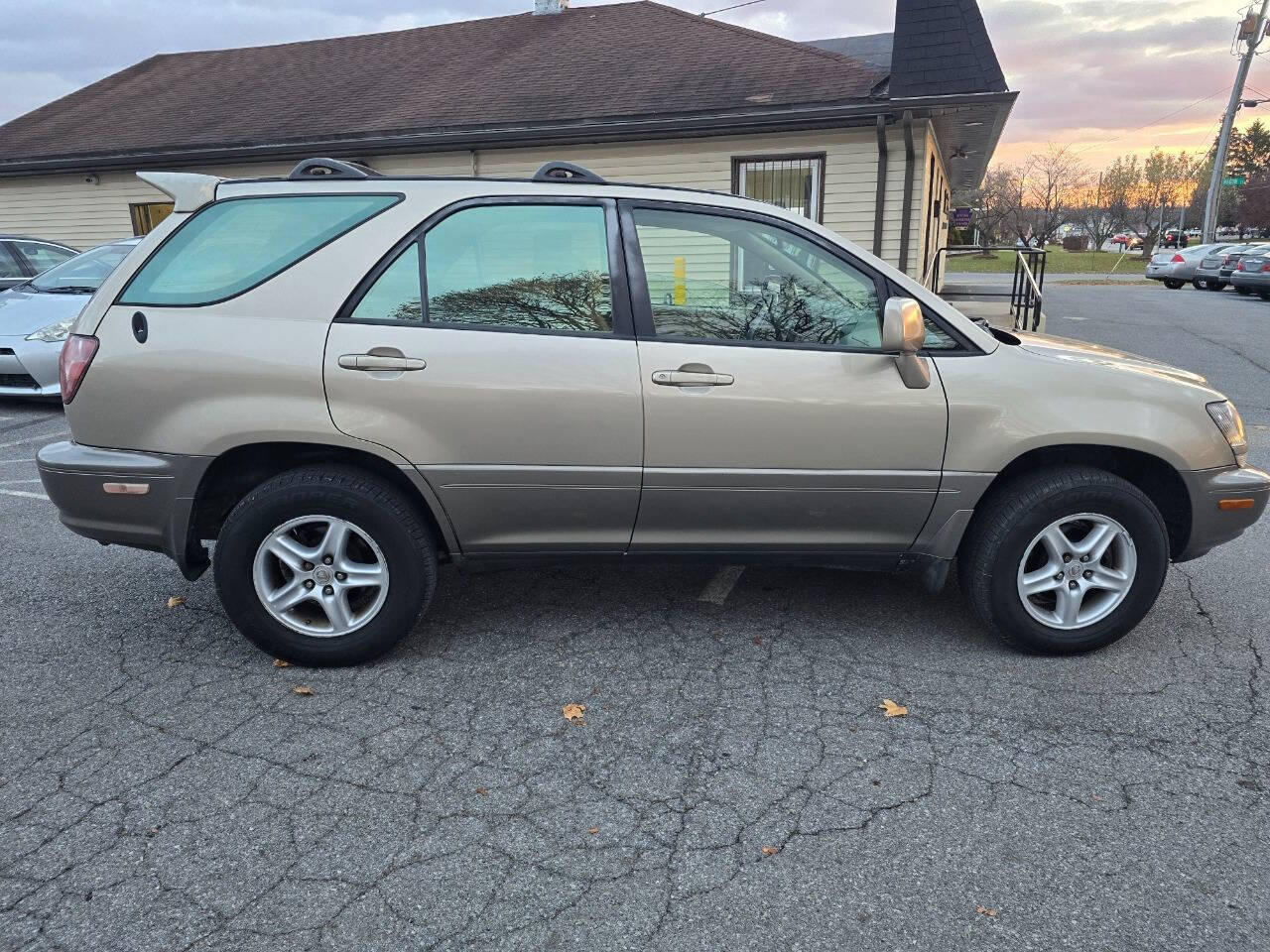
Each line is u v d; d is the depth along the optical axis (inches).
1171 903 84.7
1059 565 130.8
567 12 634.2
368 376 121.0
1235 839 93.7
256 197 126.0
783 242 127.8
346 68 634.8
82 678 127.9
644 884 87.4
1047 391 126.7
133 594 159.0
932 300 128.2
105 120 625.6
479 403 122.0
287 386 120.9
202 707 119.9
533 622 147.1
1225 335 557.9
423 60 619.5
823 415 124.5
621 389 122.9
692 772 105.7
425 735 113.3
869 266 127.4
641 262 126.3
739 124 439.2
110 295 124.9
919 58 411.5
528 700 122.0
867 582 164.6
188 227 125.6
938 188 585.3
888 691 124.3
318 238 124.1
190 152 528.7
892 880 88.0
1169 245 2076.8
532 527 129.5
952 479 127.2
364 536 125.3
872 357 125.5
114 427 122.9
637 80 506.6
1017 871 89.2
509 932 81.3
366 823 96.1
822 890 86.7
